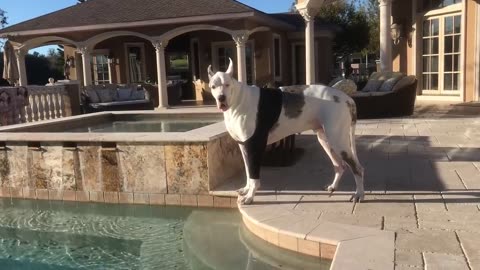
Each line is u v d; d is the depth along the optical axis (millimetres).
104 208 5512
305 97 4398
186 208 5266
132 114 9656
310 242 3543
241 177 5703
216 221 4781
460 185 4805
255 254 3895
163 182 5348
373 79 11008
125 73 20406
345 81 6219
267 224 3877
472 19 11656
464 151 6438
